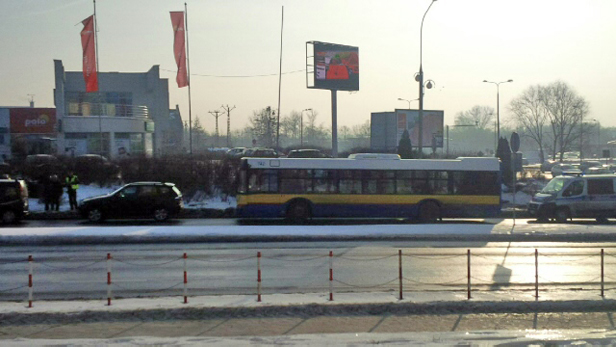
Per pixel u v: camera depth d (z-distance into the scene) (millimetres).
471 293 12133
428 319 10305
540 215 27938
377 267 15820
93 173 34812
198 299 11477
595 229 23297
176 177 34156
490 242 21219
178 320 10180
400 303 10859
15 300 11844
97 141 50844
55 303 11195
